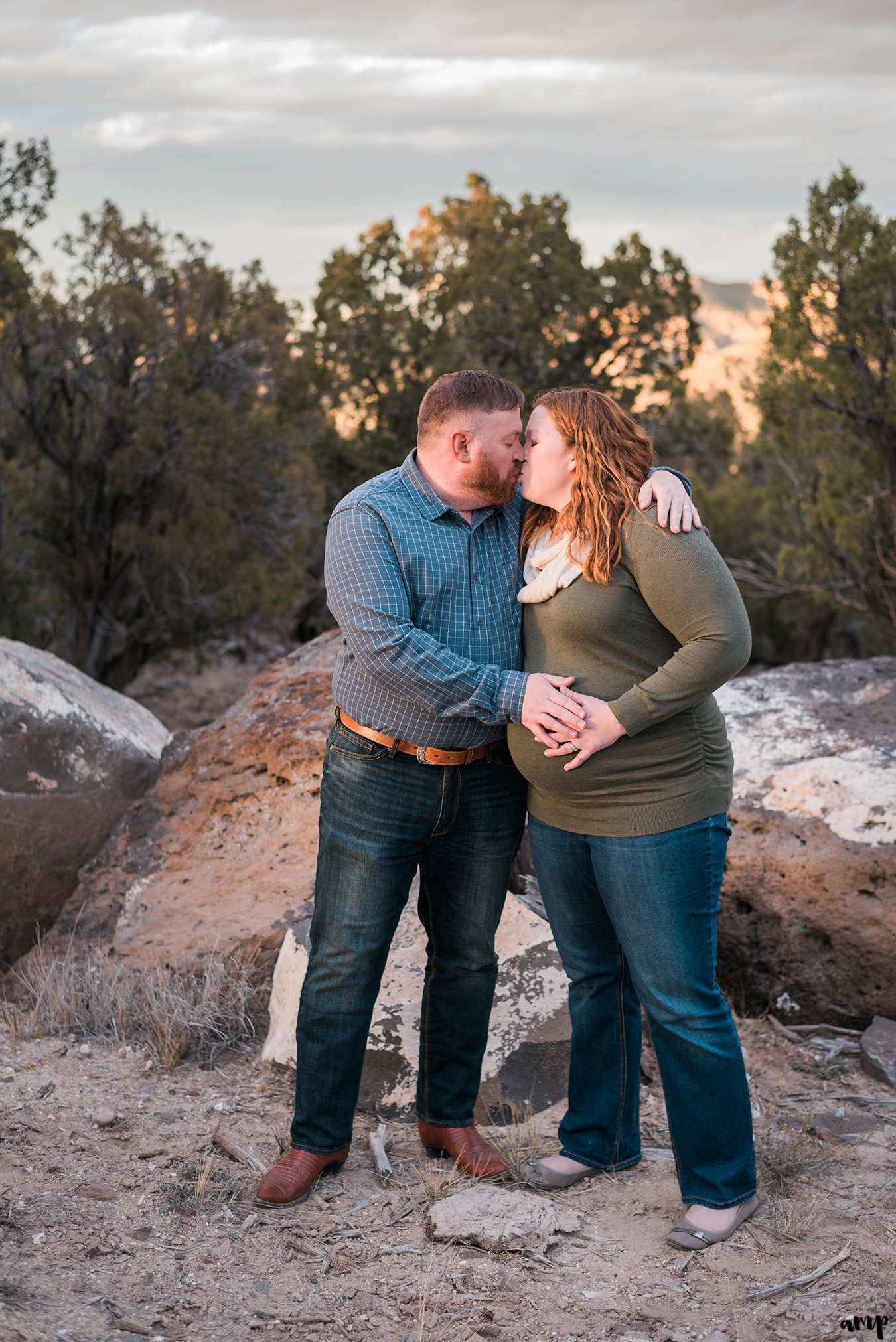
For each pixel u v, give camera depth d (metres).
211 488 16.64
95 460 16.89
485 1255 2.62
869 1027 4.09
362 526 2.67
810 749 4.55
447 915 2.96
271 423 17.52
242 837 4.34
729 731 4.75
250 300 17.42
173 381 16.61
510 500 2.79
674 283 20.52
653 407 20.94
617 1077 2.99
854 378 12.49
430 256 21.80
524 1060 3.46
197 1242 2.62
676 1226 2.71
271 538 17.67
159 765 4.88
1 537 16.44
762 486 20.89
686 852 2.67
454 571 2.71
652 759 2.64
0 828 4.43
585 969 2.94
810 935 4.22
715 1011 2.71
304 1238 2.67
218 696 21.50
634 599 2.61
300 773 4.30
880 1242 2.69
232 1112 3.28
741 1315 2.41
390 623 2.60
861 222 12.07
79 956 4.19
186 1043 3.61
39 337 16.45
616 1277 2.54
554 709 2.58
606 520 2.58
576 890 2.87
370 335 20.39
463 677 2.60
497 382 2.69
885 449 12.91
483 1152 3.01
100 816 4.63
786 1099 3.62
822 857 4.17
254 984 3.91
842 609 15.82
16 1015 3.85
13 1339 2.08
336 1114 2.90
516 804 2.95
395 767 2.76
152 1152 3.00
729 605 2.53
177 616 16.92
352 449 21.31
